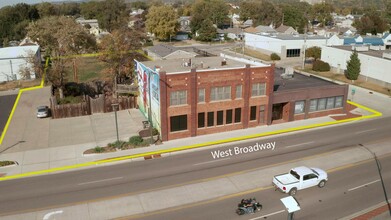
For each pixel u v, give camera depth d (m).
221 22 159.75
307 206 26.02
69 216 24.80
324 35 104.94
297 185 27.53
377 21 124.88
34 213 25.22
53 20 84.75
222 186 28.83
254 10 172.38
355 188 28.64
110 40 65.69
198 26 140.38
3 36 139.38
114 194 27.72
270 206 25.89
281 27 127.50
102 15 161.12
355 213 25.11
